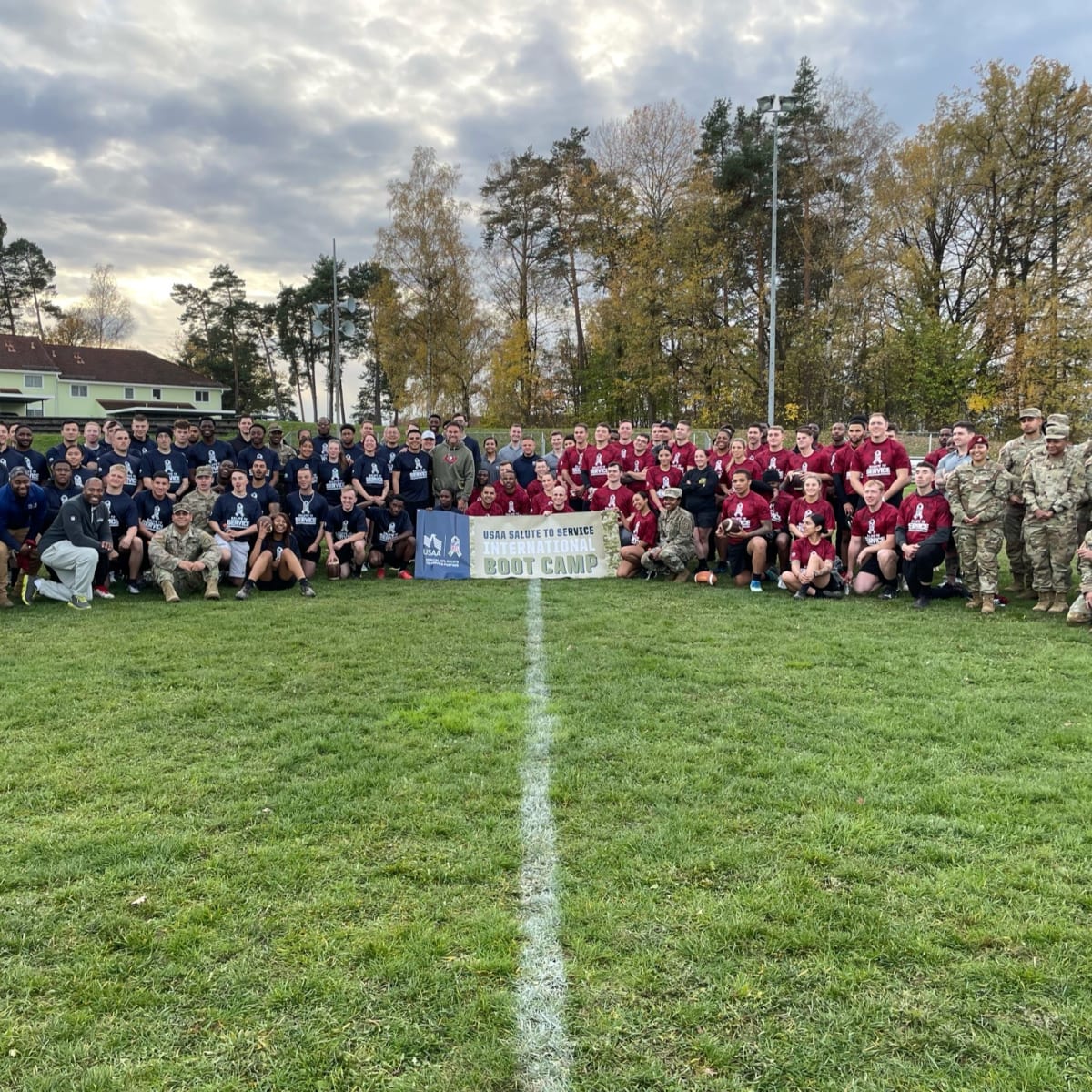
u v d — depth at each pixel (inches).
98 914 112.0
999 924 108.6
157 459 416.5
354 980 98.3
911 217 1322.6
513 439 485.7
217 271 2608.3
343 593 372.8
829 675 228.2
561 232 1763.0
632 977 98.5
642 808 144.1
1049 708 197.9
